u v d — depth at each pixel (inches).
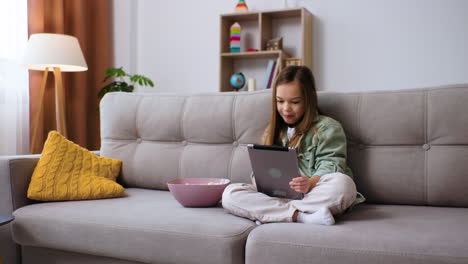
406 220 46.1
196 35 153.7
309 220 46.6
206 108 69.1
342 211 48.8
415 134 56.6
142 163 71.4
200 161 67.3
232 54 139.1
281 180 51.4
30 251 58.1
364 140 59.2
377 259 38.1
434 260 36.3
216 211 53.8
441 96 55.9
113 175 70.7
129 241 49.2
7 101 112.0
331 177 50.4
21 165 61.3
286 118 58.9
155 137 72.3
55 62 103.3
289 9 131.8
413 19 129.9
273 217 48.4
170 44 156.9
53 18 123.9
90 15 140.3
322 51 139.5
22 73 116.1
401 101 58.1
